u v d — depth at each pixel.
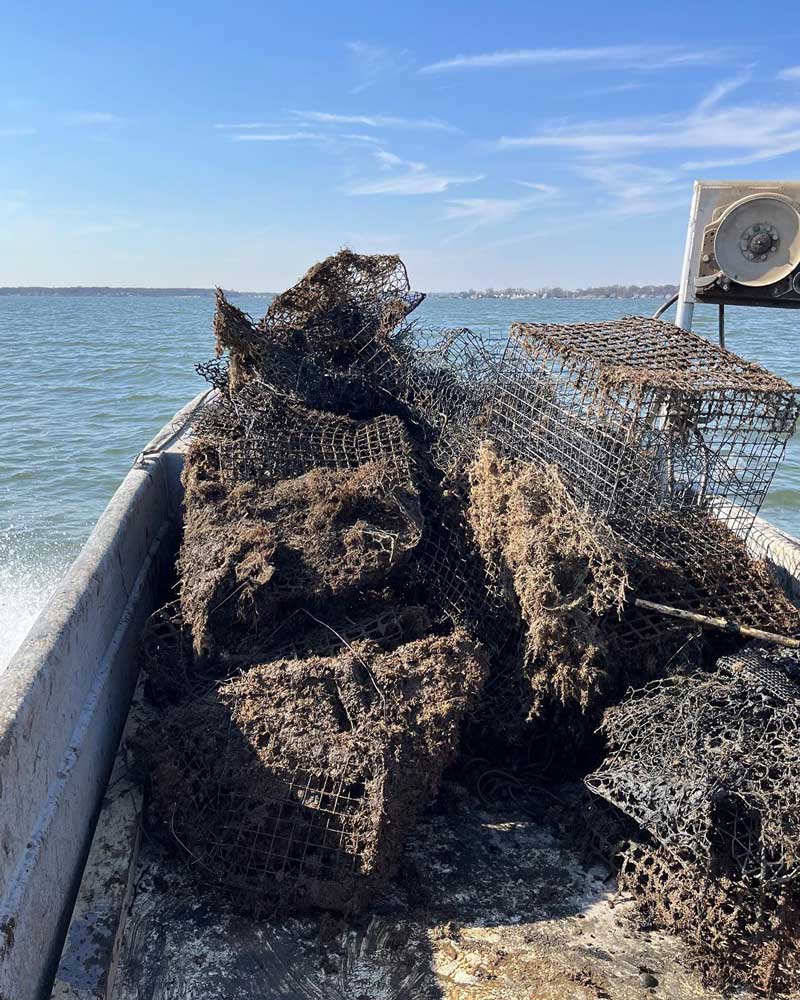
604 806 1.84
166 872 1.76
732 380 2.14
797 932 1.50
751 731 1.66
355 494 2.20
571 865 1.82
